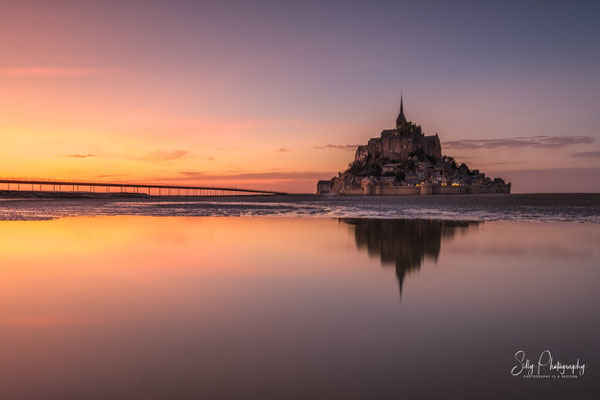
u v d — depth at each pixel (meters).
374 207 69.31
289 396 4.44
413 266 12.17
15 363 5.25
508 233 22.16
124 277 10.45
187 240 18.80
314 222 30.94
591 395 4.50
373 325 6.72
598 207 67.25
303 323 6.83
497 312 7.46
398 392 4.54
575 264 12.56
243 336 6.21
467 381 4.80
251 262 12.81
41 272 11.09
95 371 5.02
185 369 5.06
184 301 8.19
